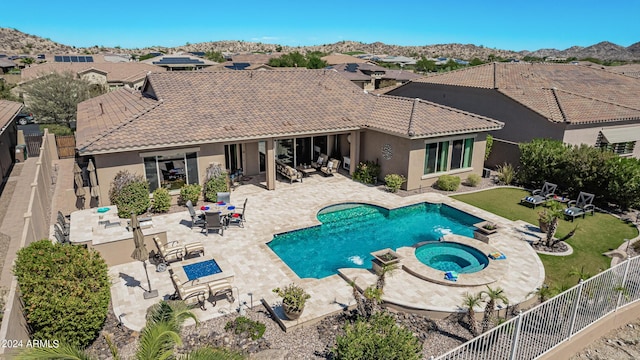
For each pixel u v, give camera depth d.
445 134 25.73
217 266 15.96
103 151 20.23
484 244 18.50
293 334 12.55
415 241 20.02
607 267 16.98
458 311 13.44
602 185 24.02
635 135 31.81
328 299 14.34
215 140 22.97
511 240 19.31
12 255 16.88
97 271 12.41
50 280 11.36
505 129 32.94
